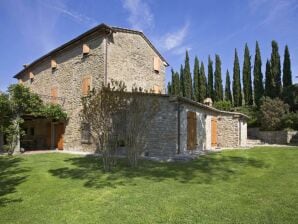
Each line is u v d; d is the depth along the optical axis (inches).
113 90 389.7
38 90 869.2
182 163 420.2
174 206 206.4
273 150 594.6
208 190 250.8
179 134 513.0
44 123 853.8
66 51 745.6
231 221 174.2
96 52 649.0
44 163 470.6
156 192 248.2
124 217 187.3
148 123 427.5
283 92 1053.2
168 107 515.8
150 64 755.4
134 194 243.8
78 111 690.8
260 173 329.7
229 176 315.6
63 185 292.4
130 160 409.4
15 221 187.9
